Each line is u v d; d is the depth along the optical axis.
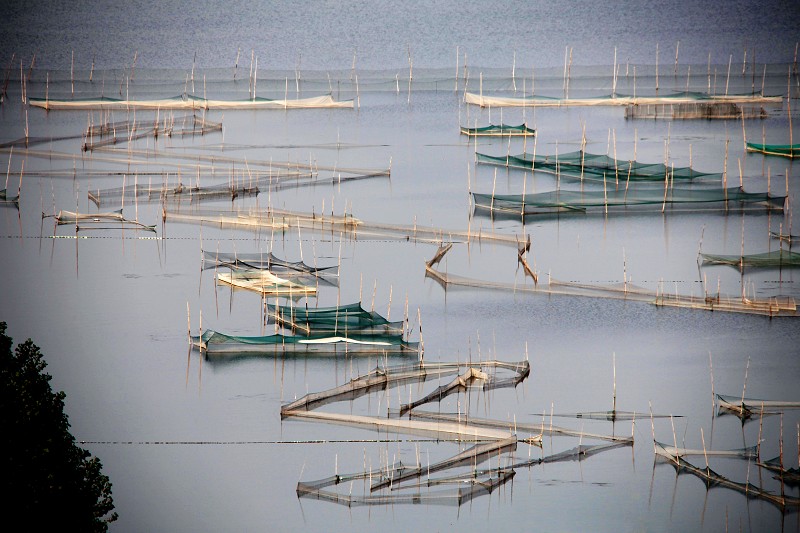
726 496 148.00
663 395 174.75
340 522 142.88
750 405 169.88
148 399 173.88
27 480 106.06
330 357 186.88
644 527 142.12
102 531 114.69
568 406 171.00
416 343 188.75
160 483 152.00
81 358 187.00
